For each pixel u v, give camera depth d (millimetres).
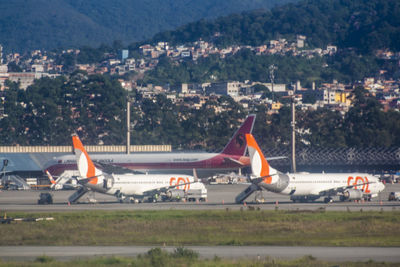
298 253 167375
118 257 158500
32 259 159625
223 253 167875
